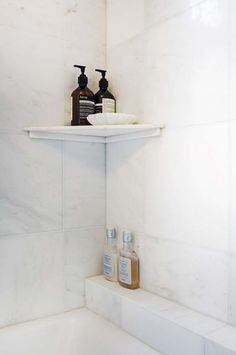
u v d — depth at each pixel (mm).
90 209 1294
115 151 1285
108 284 1205
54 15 1211
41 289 1170
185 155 993
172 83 1036
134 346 985
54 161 1203
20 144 1129
